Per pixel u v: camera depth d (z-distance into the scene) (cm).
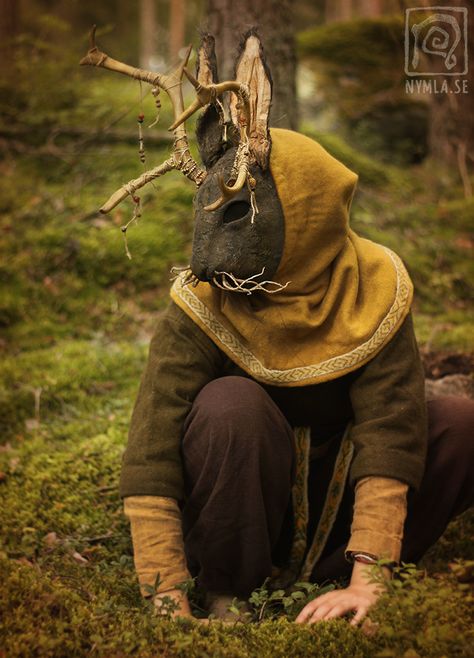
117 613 210
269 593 241
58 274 478
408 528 242
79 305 464
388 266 239
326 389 237
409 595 196
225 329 233
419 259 528
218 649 195
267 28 449
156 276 488
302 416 243
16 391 383
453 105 664
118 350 425
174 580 217
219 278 215
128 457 226
